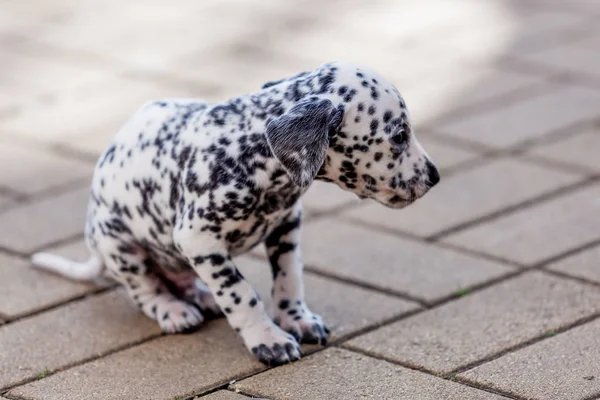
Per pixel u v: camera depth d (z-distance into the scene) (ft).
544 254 25.39
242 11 47.29
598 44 41.39
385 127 19.62
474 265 24.99
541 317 22.27
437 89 37.14
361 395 19.40
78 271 24.39
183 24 45.42
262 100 20.21
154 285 22.72
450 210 28.25
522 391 19.30
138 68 39.93
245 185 19.93
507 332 21.68
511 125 33.91
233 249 21.07
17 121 35.29
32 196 29.81
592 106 35.29
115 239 22.09
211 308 23.00
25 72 39.86
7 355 21.50
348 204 29.04
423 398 19.19
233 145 20.04
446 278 24.36
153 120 21.63
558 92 36.60
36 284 24.63
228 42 42.73
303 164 18.76
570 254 25.32
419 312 22.82
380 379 19.98
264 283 24.48
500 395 19.22
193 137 20.57
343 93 19.52
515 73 38.50
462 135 33.27
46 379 20.57
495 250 25.77
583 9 46.26
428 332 21.85
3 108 36.42
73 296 24.06
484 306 22.91
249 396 19.63
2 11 47.93
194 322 22.20
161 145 21.11
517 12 46.01
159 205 21.17
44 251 26.48
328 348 21.39
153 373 20.65
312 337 21.49
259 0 49.19
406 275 24.61
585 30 43.19
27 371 20.90
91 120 35.12
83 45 42.80
